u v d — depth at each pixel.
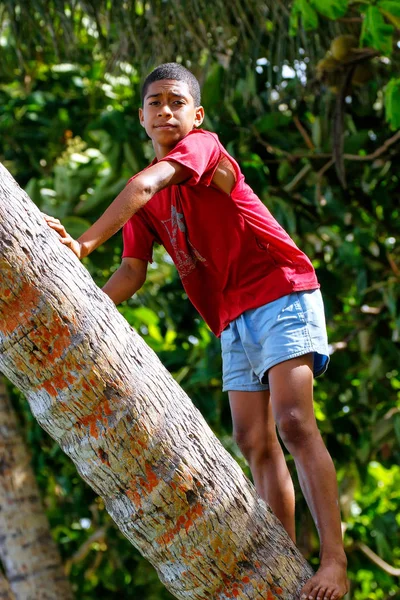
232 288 4.93
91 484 3.93
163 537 3.91
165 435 3.86
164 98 4.79
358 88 9.45
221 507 3.94
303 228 9.78
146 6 8.46
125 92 11.46
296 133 9.45
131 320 10.95
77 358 3.73
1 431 9.88
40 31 8.89
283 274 4.82
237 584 3.99
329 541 4.47
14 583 9.73
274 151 9.59
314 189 9.61
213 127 9.12
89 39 10.47
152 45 8.45
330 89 8.39
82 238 3.93
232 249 4.84
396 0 6.86
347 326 10.45
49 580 9.70
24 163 11.32
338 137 8.36
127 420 3.80
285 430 4.65
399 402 10.72
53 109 11.19
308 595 4.13
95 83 11.27
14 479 9.81
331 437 10.31
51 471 11.76
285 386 4.69
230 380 5.16
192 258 4.98
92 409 3.79
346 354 10.11
